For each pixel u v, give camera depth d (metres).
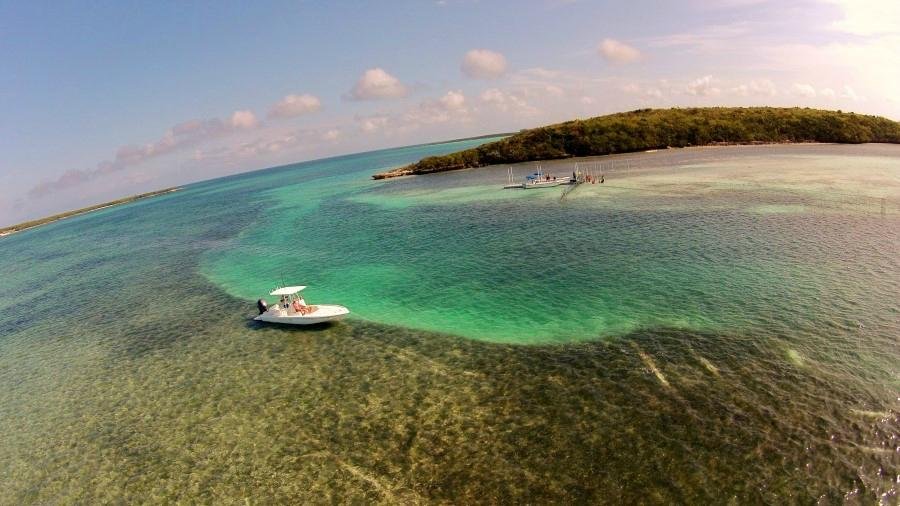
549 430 20.09
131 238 91.75
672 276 34.97
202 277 52.12
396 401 23.67
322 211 86.31
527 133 132.50
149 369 31.19
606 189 70.62
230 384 27.59
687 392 21.56
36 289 59.69
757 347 24.61
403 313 34.47
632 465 17.66
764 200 54.44
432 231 57.50
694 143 118.44
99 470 21.64
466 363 26.62
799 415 19.31
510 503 16.61
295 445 21.25
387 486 18.09
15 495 20.81
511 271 40.12
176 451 22.08
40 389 30.86
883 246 36.91
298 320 34.03
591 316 30.34
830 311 27.53
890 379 21.09
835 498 15.49
